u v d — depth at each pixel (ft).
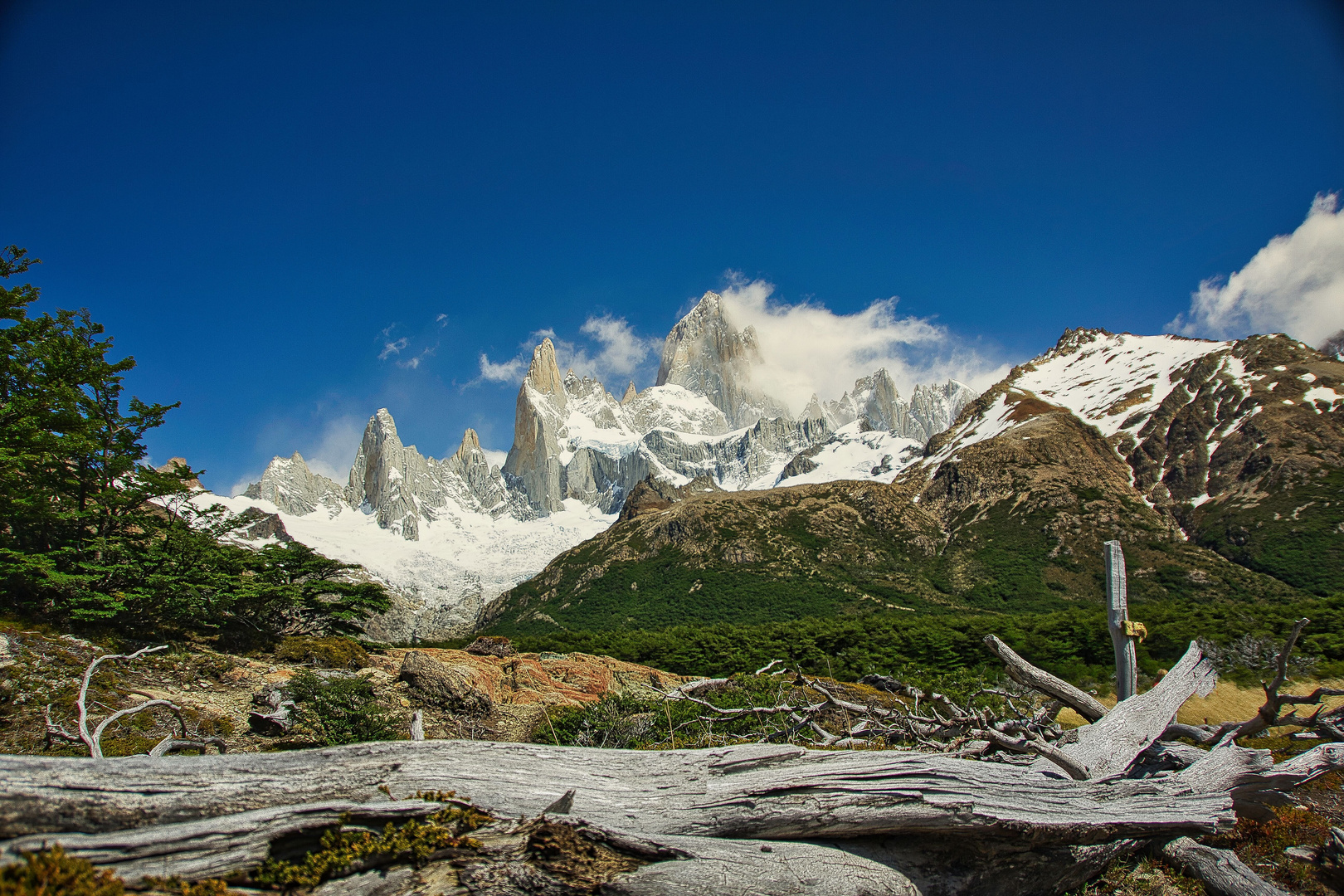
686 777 23.58
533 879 18.25
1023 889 28.04
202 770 17.92
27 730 58.54
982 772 27.12
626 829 20.94
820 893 20.34
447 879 18.07
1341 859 31.58
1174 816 30.91
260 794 18.20
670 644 204.74
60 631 87.30
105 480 106.52
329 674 91.86
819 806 23.06
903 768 24.99
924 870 25.11
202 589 105.19
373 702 75.20
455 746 21.80
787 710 48.14
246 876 16.72
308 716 69.56
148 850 15.80
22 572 88.43
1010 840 26.22
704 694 74.59
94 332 110.11
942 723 42.27
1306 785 44.73
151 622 102.58
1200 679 40.14
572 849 19.01
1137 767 39.40
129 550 102.42
